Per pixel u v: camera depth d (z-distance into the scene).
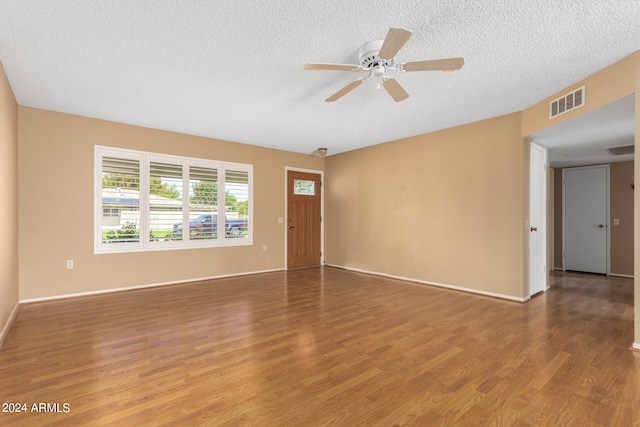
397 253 5.54
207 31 2.36
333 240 6.78
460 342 2.82
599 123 3.48
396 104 3.84
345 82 3.22
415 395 2.00
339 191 6.64
